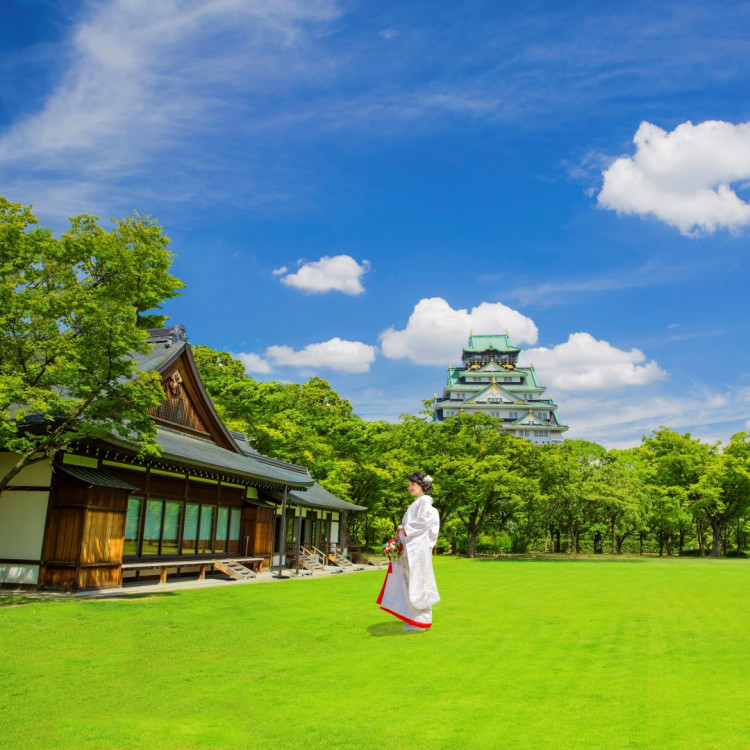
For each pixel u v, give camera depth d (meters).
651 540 60.84
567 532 57.84
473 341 106.50
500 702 5.35
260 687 6.05
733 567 29.94
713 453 53.94
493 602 13.44
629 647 8.03
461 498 42.22
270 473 23.12
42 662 7.32
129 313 12.53
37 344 12.59
